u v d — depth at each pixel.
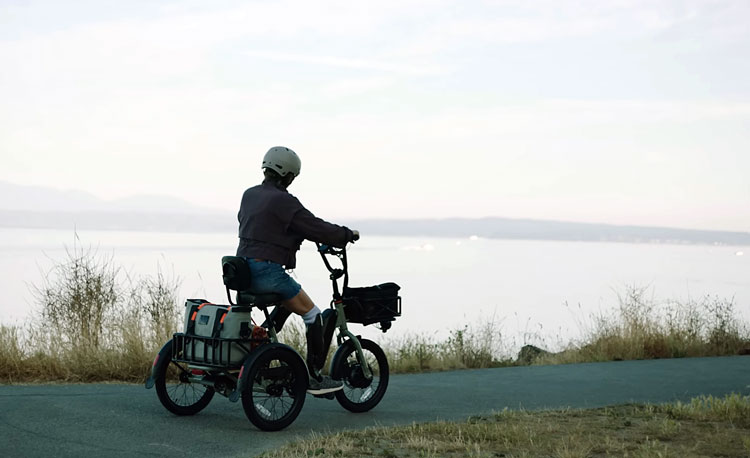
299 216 6.93
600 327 14.55
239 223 7.18
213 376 6.96
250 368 6.61
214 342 6.74
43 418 6.67
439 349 12.94
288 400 7.72
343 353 7.53
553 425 7.07
